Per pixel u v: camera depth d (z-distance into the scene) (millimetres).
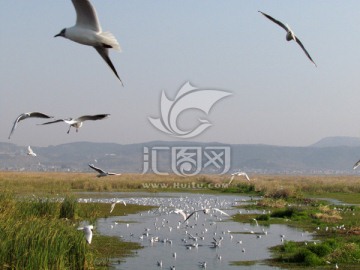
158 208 48031
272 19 11039
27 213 27828
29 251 17797
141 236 30641
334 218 39125
